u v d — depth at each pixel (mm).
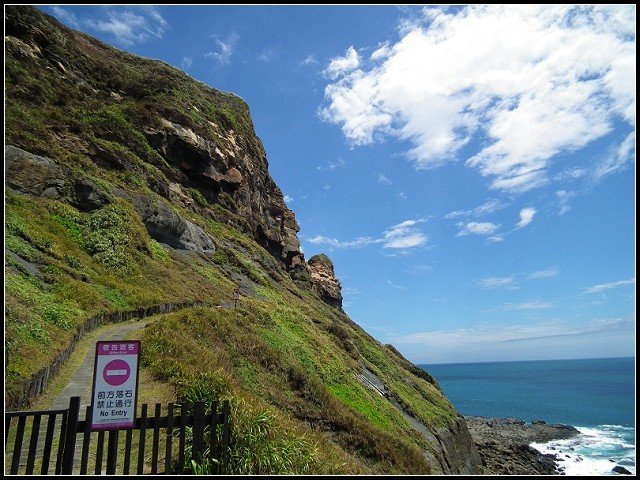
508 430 56500
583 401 90000
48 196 24938
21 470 6695
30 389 9414
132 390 6199
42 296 15445
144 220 32188
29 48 39500
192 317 18797
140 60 61281
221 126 58531
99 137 37594
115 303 20141
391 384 32438
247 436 7797
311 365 22438
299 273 72875
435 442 26016
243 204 58625
